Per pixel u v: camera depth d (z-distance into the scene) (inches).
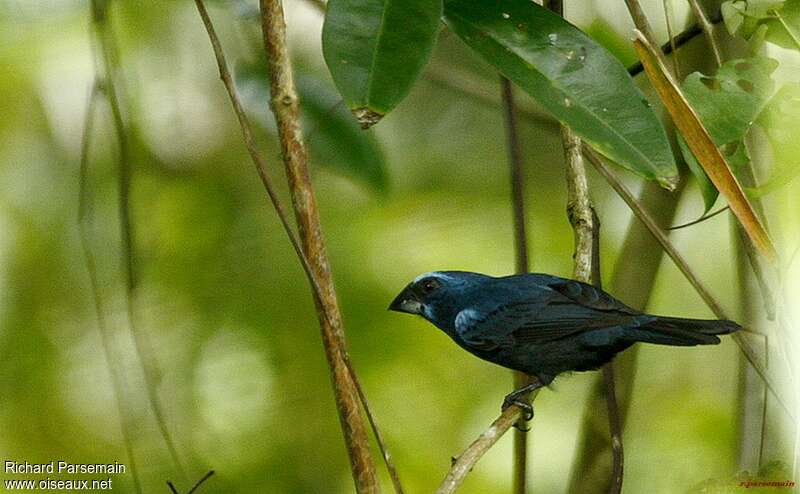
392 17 243.6
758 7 291.4
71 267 481.4
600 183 510.6
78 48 464.1
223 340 480.7
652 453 497.4
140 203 478.0
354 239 493.4
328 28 242.4
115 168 467.8
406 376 486.6
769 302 281.6
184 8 473.1
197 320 480.4
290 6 441.1
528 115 439.5
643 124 254.1
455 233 508.4
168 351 473.7
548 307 368.2
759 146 307.3
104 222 476.1
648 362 519.5
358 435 230.7
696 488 285.0
